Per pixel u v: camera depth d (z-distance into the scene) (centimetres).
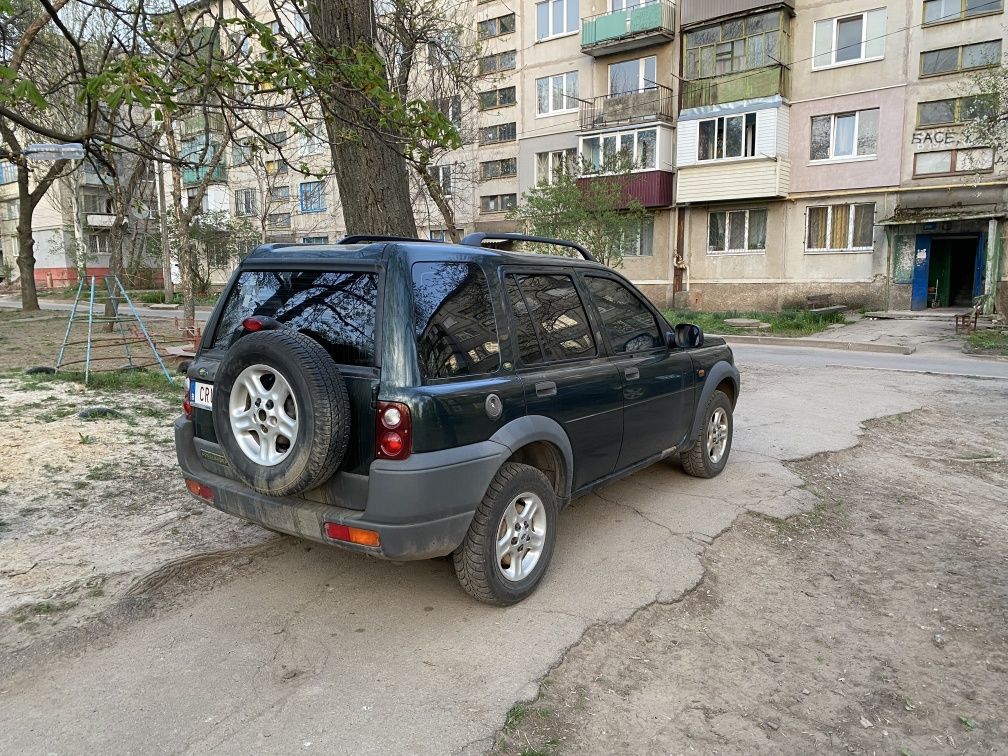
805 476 581
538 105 2972
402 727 260
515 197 3161
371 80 428
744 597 376
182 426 370
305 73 407
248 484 309
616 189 2300
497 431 331
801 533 465
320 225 3859
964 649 329
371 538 297
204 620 337
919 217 2077
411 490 294
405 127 450
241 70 413
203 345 374
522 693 281
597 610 349
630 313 463
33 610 336
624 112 2627
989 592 385
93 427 670
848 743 264
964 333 1758
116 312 1144
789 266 2388
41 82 786
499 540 343
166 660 304
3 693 280
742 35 2347
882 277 2220
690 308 2595
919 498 542
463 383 320
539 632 327
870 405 885
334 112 501
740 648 327
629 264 2723
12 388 862
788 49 2306
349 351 313
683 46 2484
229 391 311
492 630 328
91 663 301
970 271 2303
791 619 354
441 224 3316
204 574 383
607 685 294
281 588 370
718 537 445
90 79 341
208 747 249
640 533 447
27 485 507
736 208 2470
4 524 438
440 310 321
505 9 3012
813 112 2291
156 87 355
